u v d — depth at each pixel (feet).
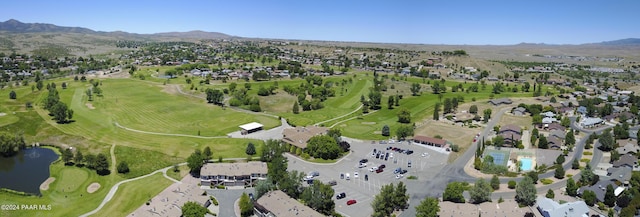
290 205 374.22
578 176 478.18
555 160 537.24
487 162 506.07
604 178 464.65
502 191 438.40
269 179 416.87
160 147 577.02
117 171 490.49
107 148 571.28
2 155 553.23
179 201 397.60
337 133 604.08
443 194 411.54
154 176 480.64
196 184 456.45
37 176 483.10
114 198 421.59
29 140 605.73
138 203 409.69
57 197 425.69
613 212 379.55
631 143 595.47
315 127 651.66
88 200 418.72
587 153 560.20
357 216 388.16
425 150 585.63
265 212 374.43
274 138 638.53
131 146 578.25
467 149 588.91
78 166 505.66
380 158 549.13
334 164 527.40
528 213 376.68
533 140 606.96
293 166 517.55
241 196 412.16
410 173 497.05
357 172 497.87
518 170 499.10
